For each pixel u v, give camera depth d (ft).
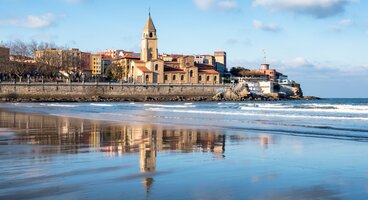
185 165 58.39
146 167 56.65
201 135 102.17
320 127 120.37
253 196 41.47
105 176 50.29
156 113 220.43
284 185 46.06
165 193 42.27
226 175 51.47
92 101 531.50
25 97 528.63
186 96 612.29
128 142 87.30
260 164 59.36
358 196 41.50
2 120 157.79
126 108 296.92
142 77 606.96
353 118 151.74
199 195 41.63
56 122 147.84
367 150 73.05
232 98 617.21
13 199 39.65
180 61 650.02
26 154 68.28
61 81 599.16
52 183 46.32
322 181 48.03
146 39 645.92
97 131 112.98
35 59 625.82
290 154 69.36
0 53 621.31
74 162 60.54
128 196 41.01
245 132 109.19
